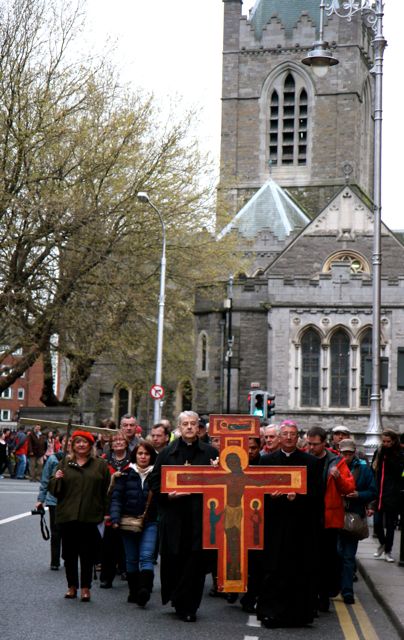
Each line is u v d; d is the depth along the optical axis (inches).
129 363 2746.1
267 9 4680.1
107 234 2356.1
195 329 3531.0
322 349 3297.2
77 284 2293.3
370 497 900.6
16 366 2272.4
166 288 2736.2
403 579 965.8
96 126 2343.8
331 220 3535.9
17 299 2191.2
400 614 756.6
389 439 1109.7
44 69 2277.3
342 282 3292.3
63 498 826.2
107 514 906.7
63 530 829.2
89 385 3954.2
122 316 2461.9
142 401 3966.5
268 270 3545.8
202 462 796.6
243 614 802.2
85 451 836.6
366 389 3275.1
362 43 4630.9
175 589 765.3
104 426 1283.2
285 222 4111.7
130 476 836.6
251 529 763.4
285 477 758.5
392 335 3277.6
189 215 2628.0
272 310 3316.9
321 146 4562.0
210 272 2728.8
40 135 2229.3
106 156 2316.7
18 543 1182.9
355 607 853.2
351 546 885.2
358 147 4640.8
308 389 3299.7
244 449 766.5
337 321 3287.4
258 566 816.3
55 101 2236.7
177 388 3919.8
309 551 757.9
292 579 750.5
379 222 1584.6
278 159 4606.3
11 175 2192.4
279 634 717.3
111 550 912.9
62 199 2169.0
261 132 4616.1
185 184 2588.6
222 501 762.8
